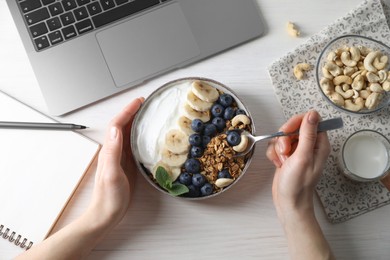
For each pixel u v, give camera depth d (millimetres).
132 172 777
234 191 766
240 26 800
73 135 775
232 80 803
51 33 787
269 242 749
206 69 804
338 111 793
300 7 824
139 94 797
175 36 794
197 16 798
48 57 786
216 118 738
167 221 756
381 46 791
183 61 792
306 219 719
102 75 785
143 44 792
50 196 752
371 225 755
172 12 797
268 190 768
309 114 682
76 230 714
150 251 746
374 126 788
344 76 775
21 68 805
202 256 745
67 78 784
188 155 730
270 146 766
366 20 814
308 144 681
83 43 789
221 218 756
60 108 777
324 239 718
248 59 809
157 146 734
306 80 802
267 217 757
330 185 768
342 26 813
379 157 762
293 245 722
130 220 756
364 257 745
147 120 745
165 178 705
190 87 751
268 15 822
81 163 765
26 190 753
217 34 797
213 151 719
